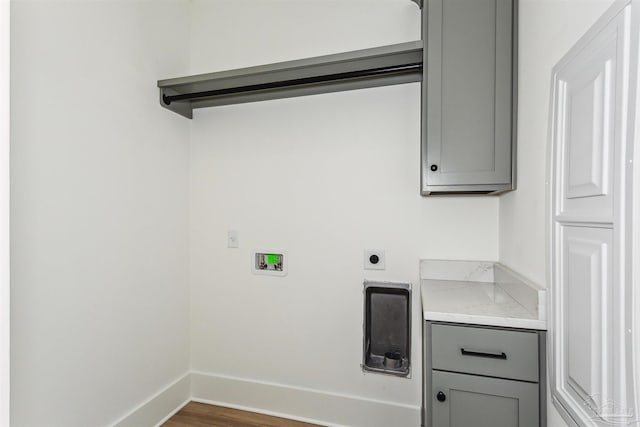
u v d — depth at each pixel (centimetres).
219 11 212
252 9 206
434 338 118
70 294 136
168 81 183
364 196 185
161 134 190
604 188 76
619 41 70
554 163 102
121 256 162
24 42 119
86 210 143
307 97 195
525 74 130
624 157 69
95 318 147
